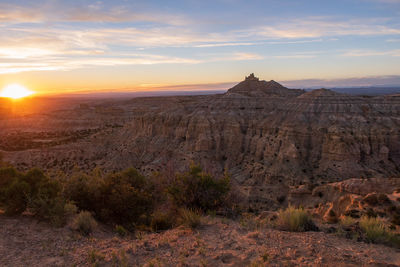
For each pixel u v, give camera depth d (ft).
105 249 26.40
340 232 29.50
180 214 42.27
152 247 26.55
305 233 29.68
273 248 25.04
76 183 48.49
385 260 22.71
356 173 212.23
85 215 36.35
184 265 22.11
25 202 37.70
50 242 28.14
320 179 211.61
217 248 25.53
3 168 43.16
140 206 48.06
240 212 48.62
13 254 24.57
